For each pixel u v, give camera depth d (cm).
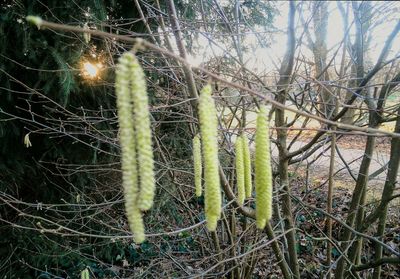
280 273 532
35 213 538
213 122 145
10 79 446
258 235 453
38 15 441
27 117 507
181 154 613
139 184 132
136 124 123
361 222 391
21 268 523
